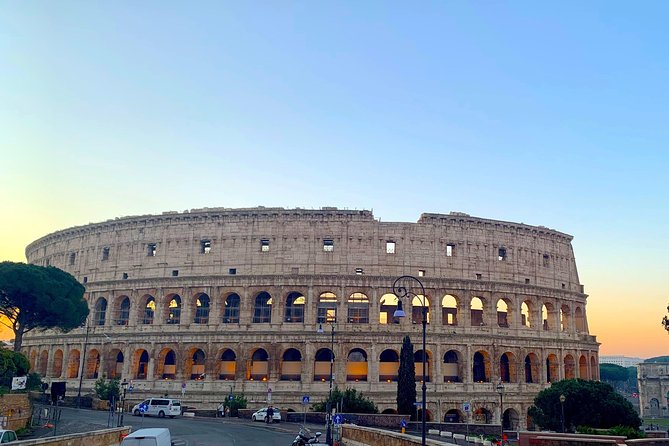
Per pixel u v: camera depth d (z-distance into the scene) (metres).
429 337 122.50
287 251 126.19
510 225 134.75
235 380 121.31
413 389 104.25
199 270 129.00
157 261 132.50
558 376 133.12
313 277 123.38
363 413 99.25
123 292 134.25
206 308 130.38
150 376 125.56
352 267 124.75
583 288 146.50
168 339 126.38
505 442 79.31
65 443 50.44
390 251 126.25
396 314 55.22
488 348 126.00
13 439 52.06
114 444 62.25
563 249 143.50
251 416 107.56
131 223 137.50
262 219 128.62
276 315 123.31
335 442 71.88
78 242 146.00
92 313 136.88
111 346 131.12
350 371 124.12
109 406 114.62
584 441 54.03
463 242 129.75
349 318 123.94
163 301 129.75
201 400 119.81
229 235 129.38
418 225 128.00
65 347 139.12
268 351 121.69
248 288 125.19
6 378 93.56
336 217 127.31
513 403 124.62
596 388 104.38
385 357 126.62
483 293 128.38
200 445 68.12
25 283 114.69
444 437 88.12
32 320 121.31
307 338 121.00
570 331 139.75
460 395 121.12
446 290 126.00
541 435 55.47
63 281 122.56
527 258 135.75
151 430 52.97
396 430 91.00
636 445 56.62
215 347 123.56
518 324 130.38
